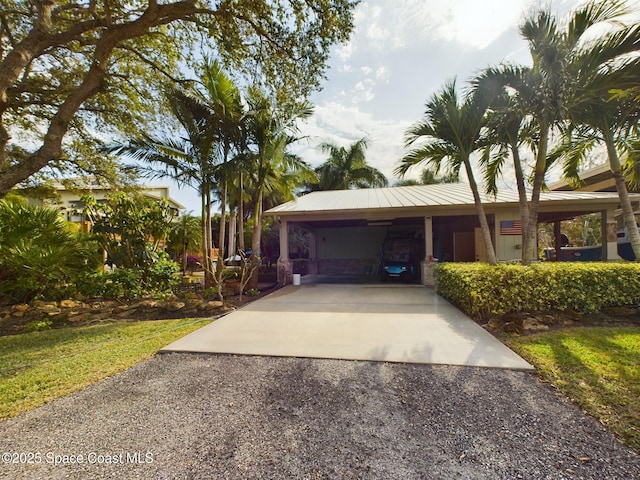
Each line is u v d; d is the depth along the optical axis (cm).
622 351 394
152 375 371
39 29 613
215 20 728
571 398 289
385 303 776
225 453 226
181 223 1488
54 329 611
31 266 715
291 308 743
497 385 323
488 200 1006
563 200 966
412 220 1480
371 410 281
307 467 210
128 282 762
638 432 233
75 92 674
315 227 1714
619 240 1277
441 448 226
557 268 582
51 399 313
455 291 694
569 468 201
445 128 712
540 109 575
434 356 406
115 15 755
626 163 754
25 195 1195
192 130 966
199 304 741
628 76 541
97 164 1149
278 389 328
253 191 1373
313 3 658
